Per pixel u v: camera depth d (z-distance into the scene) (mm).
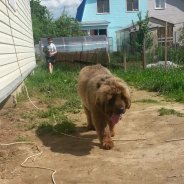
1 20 10891
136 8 42312
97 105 6508
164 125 8141
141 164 6004
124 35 36188
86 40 30078
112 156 6492
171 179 5344
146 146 6902
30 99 12406
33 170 6090
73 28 41906
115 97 6270
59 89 14086
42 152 6941
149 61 24203
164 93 12656
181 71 17031
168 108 9781
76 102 11062
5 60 10969
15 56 13875
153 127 8086
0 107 10688
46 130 8359
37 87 14898
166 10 42844
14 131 8430
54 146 7297
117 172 5750
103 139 6914
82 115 9805
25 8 21906
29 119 9555
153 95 12648
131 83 15914
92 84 6914
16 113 10180
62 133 8117
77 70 22766
